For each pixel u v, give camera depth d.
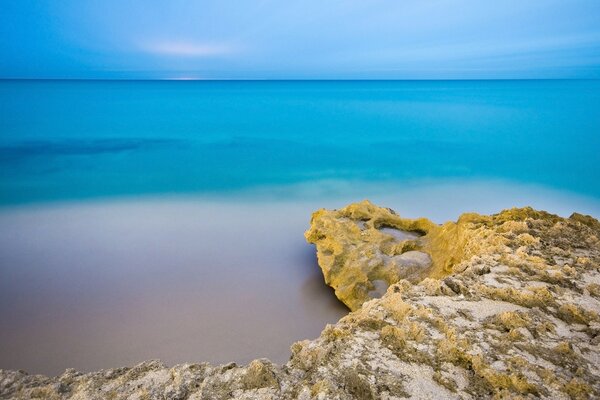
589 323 6.87
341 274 13.47
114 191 26.94
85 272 15.91
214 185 28.34
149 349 11.61
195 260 16.97
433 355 6.15
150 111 57.81
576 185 29.38
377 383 5.61
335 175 30.58
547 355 6.07
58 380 5.95
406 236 14.92
